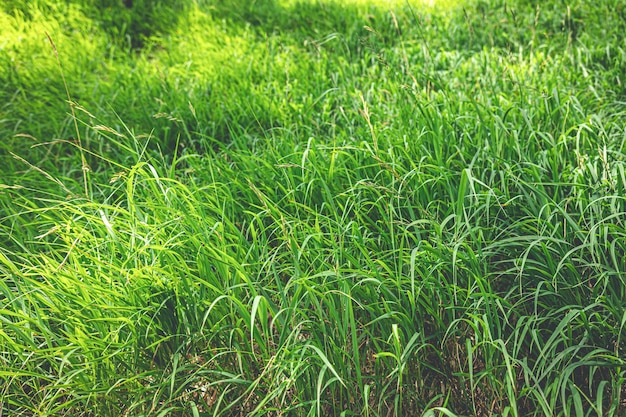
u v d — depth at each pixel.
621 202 2.64
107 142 4.57
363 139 3.66
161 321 2.45
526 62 5.14
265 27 7.02
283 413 2.39
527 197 2.68
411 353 2.42
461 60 5.39
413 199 2.88
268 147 3.77
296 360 2.30
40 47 6.32
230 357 2.48
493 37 6.10
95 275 2.54
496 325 2.41
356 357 2.24
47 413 2.23
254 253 2.74
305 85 5.17
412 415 2.44
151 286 2.45
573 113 3.68
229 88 5.25
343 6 7.37
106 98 5.11
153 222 2.91
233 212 3.07
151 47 7.11
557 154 3.08
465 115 3.67
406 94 4.08
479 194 2.68
